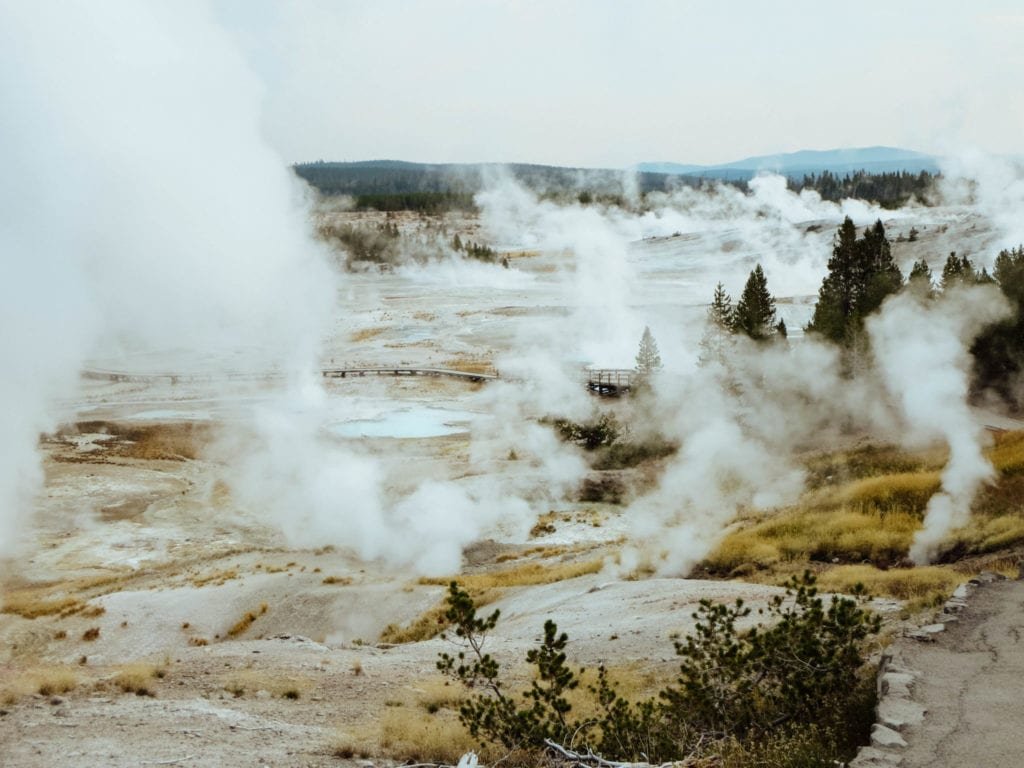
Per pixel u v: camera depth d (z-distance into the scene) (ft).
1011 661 34.76
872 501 96.17
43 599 107.14
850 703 32.96
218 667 56.85
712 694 35.65
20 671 54.95
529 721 35.55
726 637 38.40
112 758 37.01
